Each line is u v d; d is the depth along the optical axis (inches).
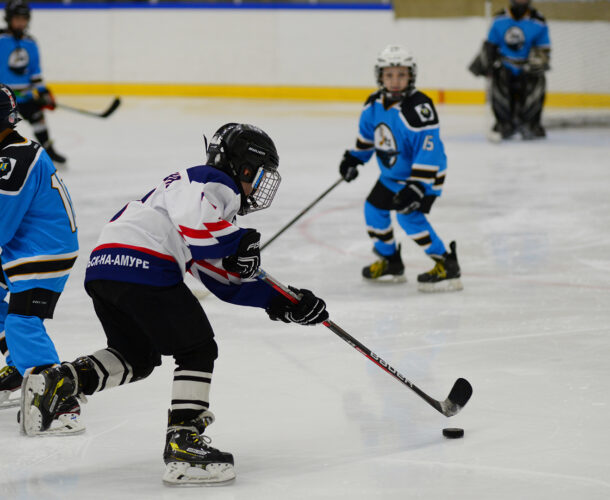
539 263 585.6
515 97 1233.4
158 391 361.4
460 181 916.0
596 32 1498.5
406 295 517.0
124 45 1786.4
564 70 1515.7
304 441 307.7
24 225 319.3
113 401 350.3
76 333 443.8
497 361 394.3
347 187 903.7
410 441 305.9
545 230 686.5
